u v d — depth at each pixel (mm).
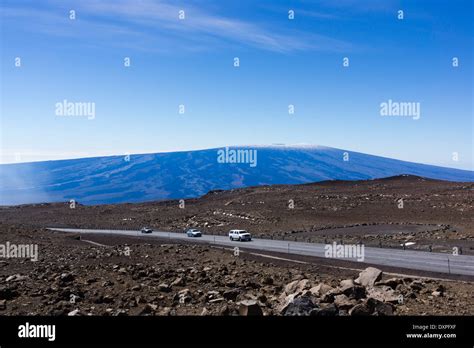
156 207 115312
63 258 31609
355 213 85250
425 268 30203
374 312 15453
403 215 79062
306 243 50312
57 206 132125
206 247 41750
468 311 16562
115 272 24828
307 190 124312
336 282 23188
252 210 93438
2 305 16719
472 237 48531
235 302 17672
